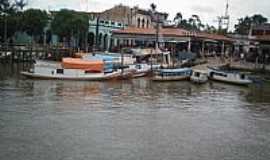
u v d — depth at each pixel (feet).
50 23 356.18
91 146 97.91
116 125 118.83
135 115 133.59
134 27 369.91
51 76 209.05
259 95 192.95
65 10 350.43
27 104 142.20
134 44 350.84
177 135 111.34
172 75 227.20
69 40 343.67
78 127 114.42
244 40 378.32
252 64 284.41
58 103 147.23
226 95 188.75
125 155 93.09
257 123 130.72
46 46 314.35
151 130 115.14
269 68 268.62
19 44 321.73
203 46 351.25
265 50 305.12
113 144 100.32
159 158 92.27
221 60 315.99
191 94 187.01
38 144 97.71
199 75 224.94
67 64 210.79
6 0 327.88
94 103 151.33
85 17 350.23
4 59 279.28
